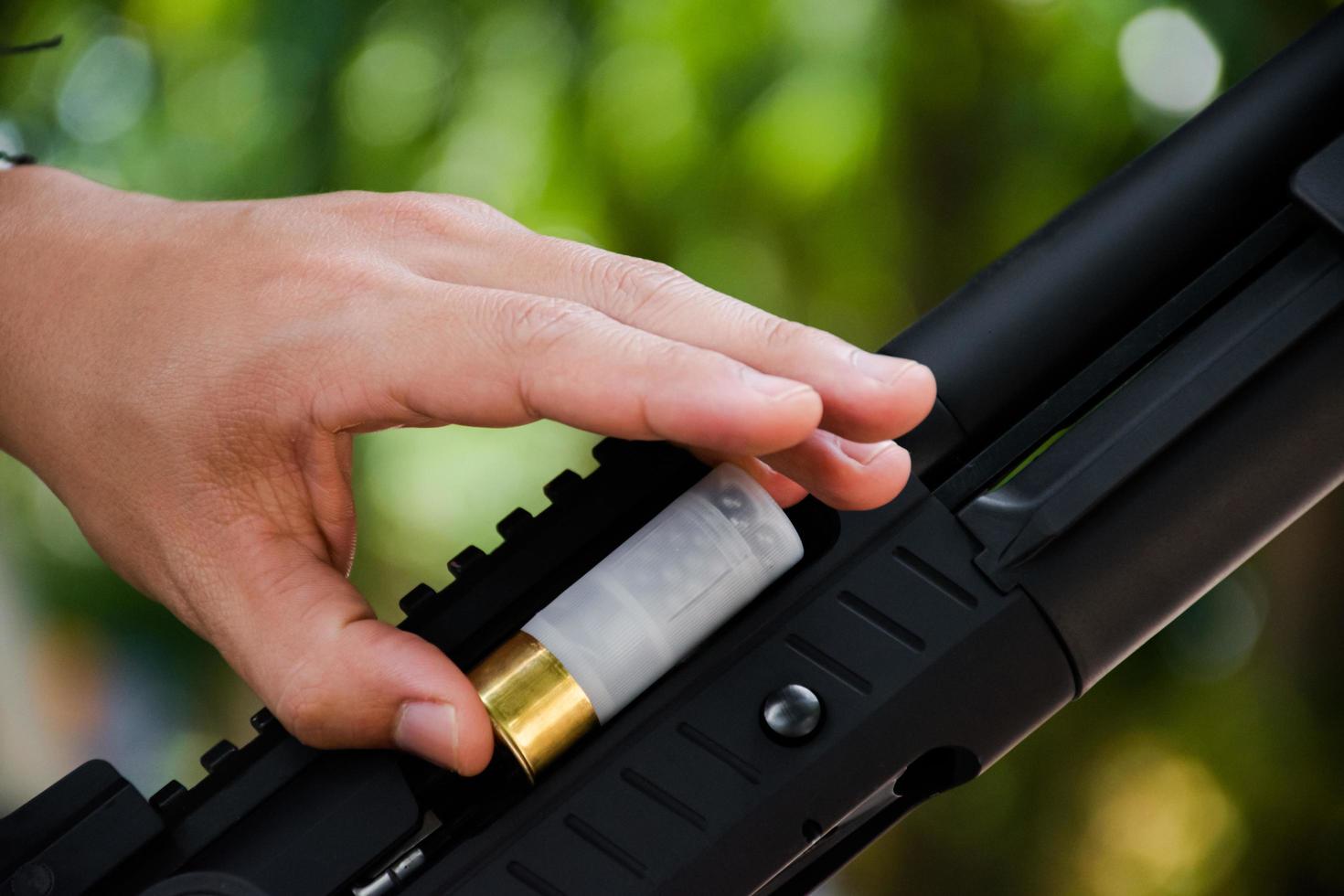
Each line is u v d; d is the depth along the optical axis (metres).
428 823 0.68
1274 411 0.60
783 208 1.85
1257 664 1.82
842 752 0.57
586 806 0.57
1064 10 1.76
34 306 0.71
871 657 0.58
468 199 0.67
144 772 2.27
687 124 1.82
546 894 0.56
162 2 2.01
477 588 0.62
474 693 0.56
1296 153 0.64
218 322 0.65
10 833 0.57
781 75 1.77
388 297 0.60
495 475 1.88
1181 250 0.64
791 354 0.53
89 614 2.19
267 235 0.68
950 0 1.75
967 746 0.59
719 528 0.57
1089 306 0.64
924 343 0.64
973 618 0.59
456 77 1.94
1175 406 0.60
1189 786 1.80
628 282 0.58
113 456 0.68
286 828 0.57
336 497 0.65
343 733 0.59
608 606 0.56
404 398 0.58
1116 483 0.59
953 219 1.85
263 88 1.99
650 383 0.51
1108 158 1.82
